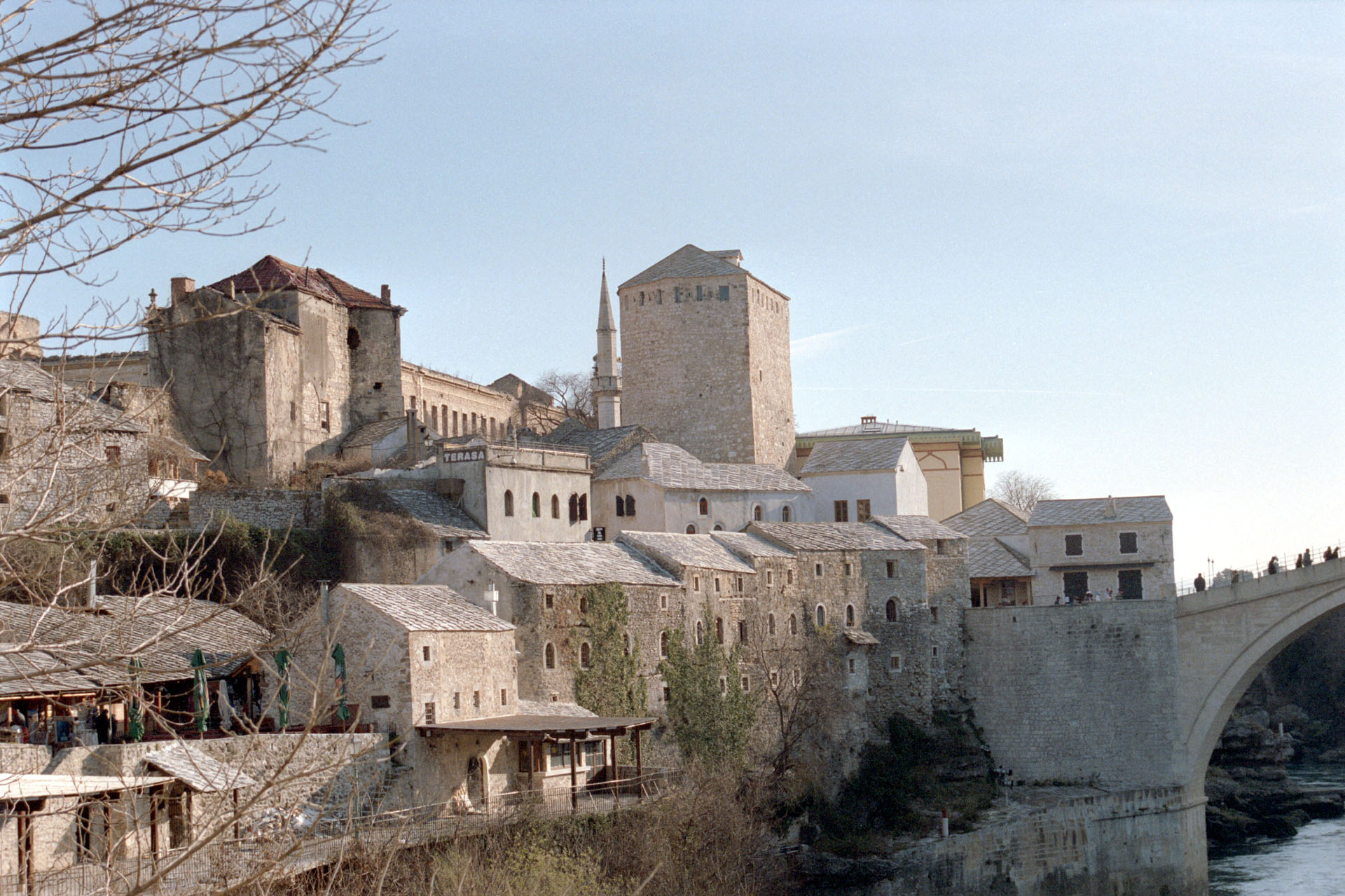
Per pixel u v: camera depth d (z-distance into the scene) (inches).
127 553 2384.4
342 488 2888.8
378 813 1755.7
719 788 2470.5
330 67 478.9
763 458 4360.2
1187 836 3422.7
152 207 483.8
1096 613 3543.3
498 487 3112.7
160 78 470.9
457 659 2292.1
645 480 3513.8
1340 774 4849.9
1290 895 3218.5
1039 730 3567.9
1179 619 3479.3
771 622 3265.3
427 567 2878.9
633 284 4429.1
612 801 2299.5
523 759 2432.3
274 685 2106.3
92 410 681.6
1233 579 3506.4
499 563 2615.7
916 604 3609.7
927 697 3585.1
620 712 2751.0
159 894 711.7
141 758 1576.0
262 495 2837.1
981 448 4891.7
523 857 1831.9
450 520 3014.3
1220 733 3494.1
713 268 4350.4
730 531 3572.8
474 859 1790.1
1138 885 3371.1
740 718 3048.7
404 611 2242.9
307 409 3398.1
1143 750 3467.0
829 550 3476.9
